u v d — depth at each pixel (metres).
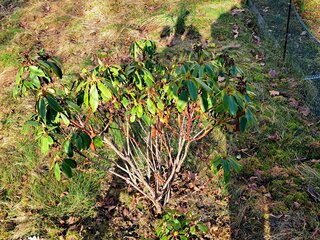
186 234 2.76
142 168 3.31
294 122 3.85
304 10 6.18
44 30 6.13
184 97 1.88
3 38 5.88
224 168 2.12
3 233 2.99
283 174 3.27
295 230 2.78
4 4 7.16
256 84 4.36
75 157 3.60
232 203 3.07
